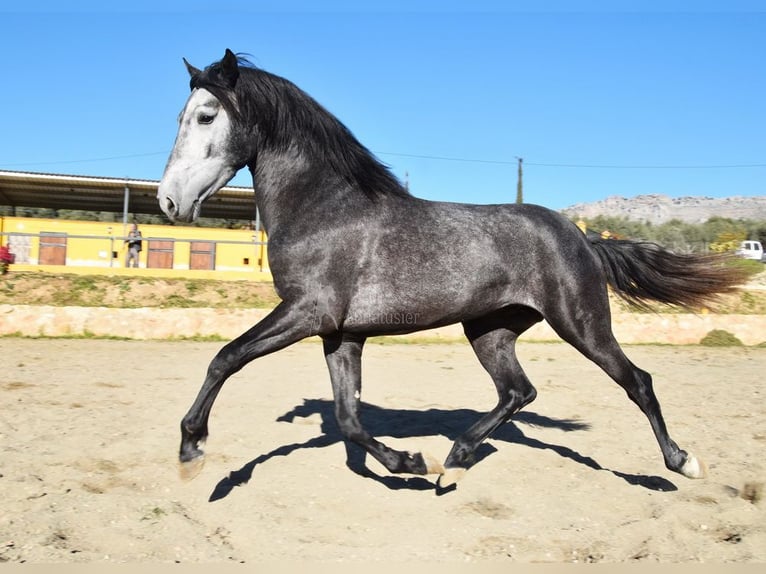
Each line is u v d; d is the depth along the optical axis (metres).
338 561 3.46
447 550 3.62
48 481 4.44
